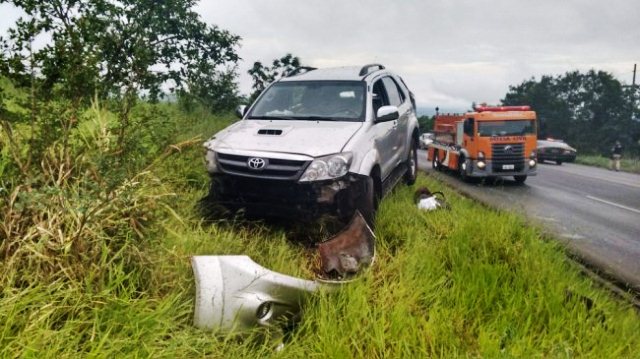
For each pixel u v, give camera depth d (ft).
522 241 17.17
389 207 21.59
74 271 9.64
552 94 265.13
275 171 16.74
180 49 34.06
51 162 11.73
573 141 244.42
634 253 21.94
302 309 11.48
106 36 16.44
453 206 24.84
